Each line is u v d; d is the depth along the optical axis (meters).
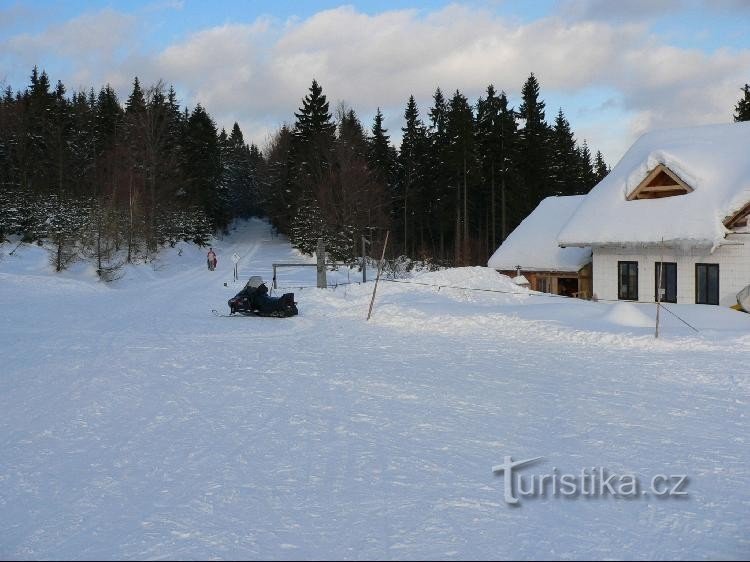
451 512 6.33
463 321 20.20
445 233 74.88
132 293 32.91
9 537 5.86
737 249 24.86
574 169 77.56
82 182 64.69
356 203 60.56
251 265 57.16
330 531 5.91
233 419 9.75
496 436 8.88
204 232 75.75
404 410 10.27
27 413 10.10
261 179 116.19
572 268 33.50
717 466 7.69
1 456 8.08
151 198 59.44
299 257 66.62
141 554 5.49
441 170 66.50
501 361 14.63
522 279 31.11
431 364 14.30
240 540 5.73
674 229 25.50
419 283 27.66
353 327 20.42
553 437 8.84
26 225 52.25
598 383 12.30
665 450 8.29
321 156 69.44
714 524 6.08
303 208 69.88
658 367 13.77
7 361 14.41
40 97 73.31
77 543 5.72
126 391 11.59
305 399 11.02
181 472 7.48
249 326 20.75
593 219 28.52
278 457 8.00
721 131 30.45
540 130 67.12
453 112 66.56
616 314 19.73
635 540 5.73
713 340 16.41
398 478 7.26
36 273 38.31
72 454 8.15
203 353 15.66
